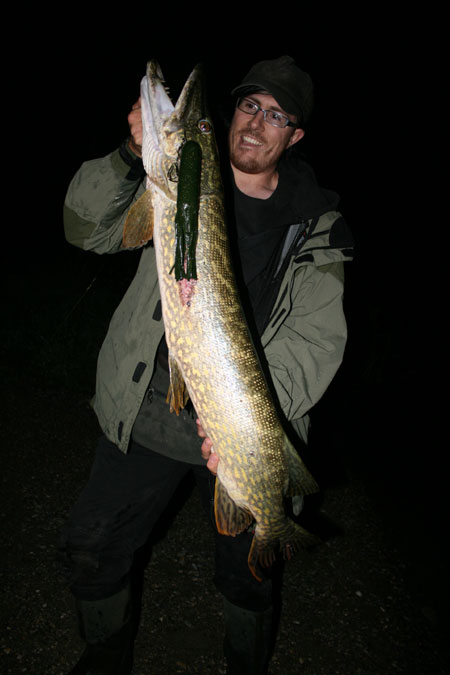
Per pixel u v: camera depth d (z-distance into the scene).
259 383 1.82
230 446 1.82
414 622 3.05
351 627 2.94
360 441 5.65
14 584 2.73
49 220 11.12
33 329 5.96
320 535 3.74
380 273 9.77
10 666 2.31
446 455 5.58
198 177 1.64
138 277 2.21
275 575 3.22
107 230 2.05
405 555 3.69
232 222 2.17
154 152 1.78
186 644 2.64
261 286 2.18
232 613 2.30
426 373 7.90
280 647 2.73
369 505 4.30
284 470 1.86
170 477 2.26
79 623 2.23
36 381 5.21
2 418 4.36
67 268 8.46
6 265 8.53
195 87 1.83
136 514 2.21
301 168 2.30
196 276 1.69
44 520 3.26
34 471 3.74
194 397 1.83
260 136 2.13
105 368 2.20
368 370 7.43
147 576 3.02
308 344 2.17
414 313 9.22
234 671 2.38
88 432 4.46
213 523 2.28
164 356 2.16
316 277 2.19
